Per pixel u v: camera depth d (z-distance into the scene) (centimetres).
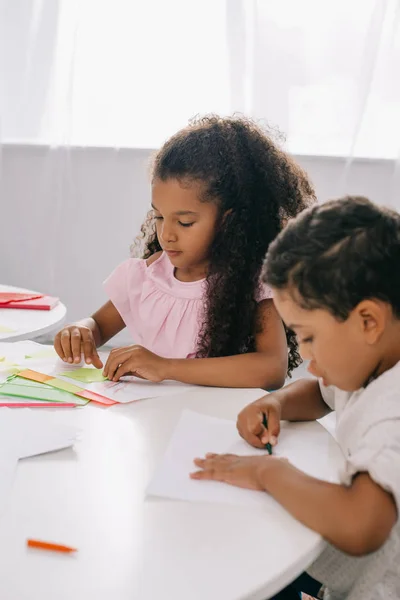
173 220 126
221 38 277
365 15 275
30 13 277
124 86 281
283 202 135
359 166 287
